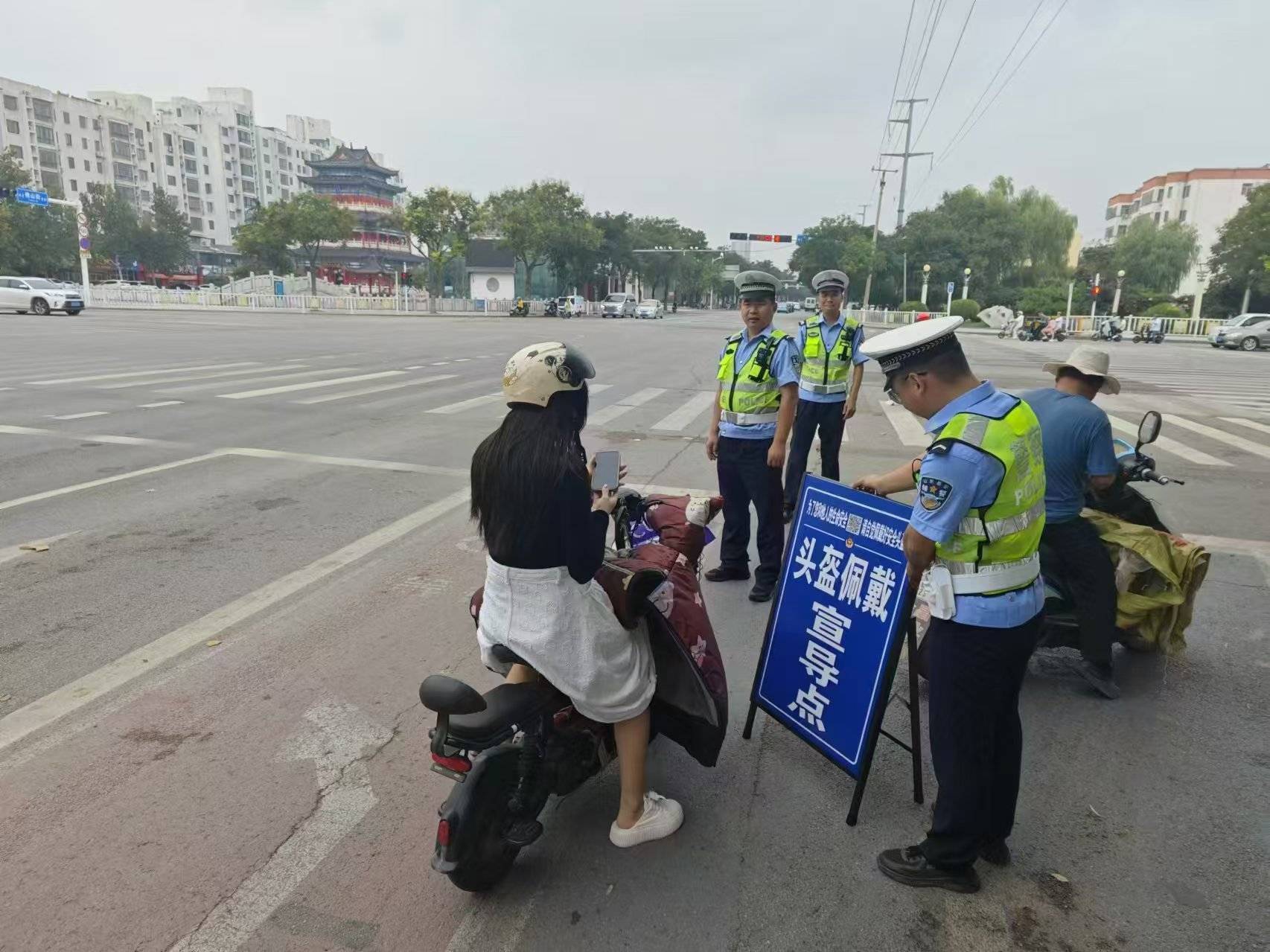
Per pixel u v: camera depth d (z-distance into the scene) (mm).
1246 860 2672
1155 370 21734
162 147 111188
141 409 10672
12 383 12914
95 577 4898
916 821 2842
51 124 94000
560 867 2594
